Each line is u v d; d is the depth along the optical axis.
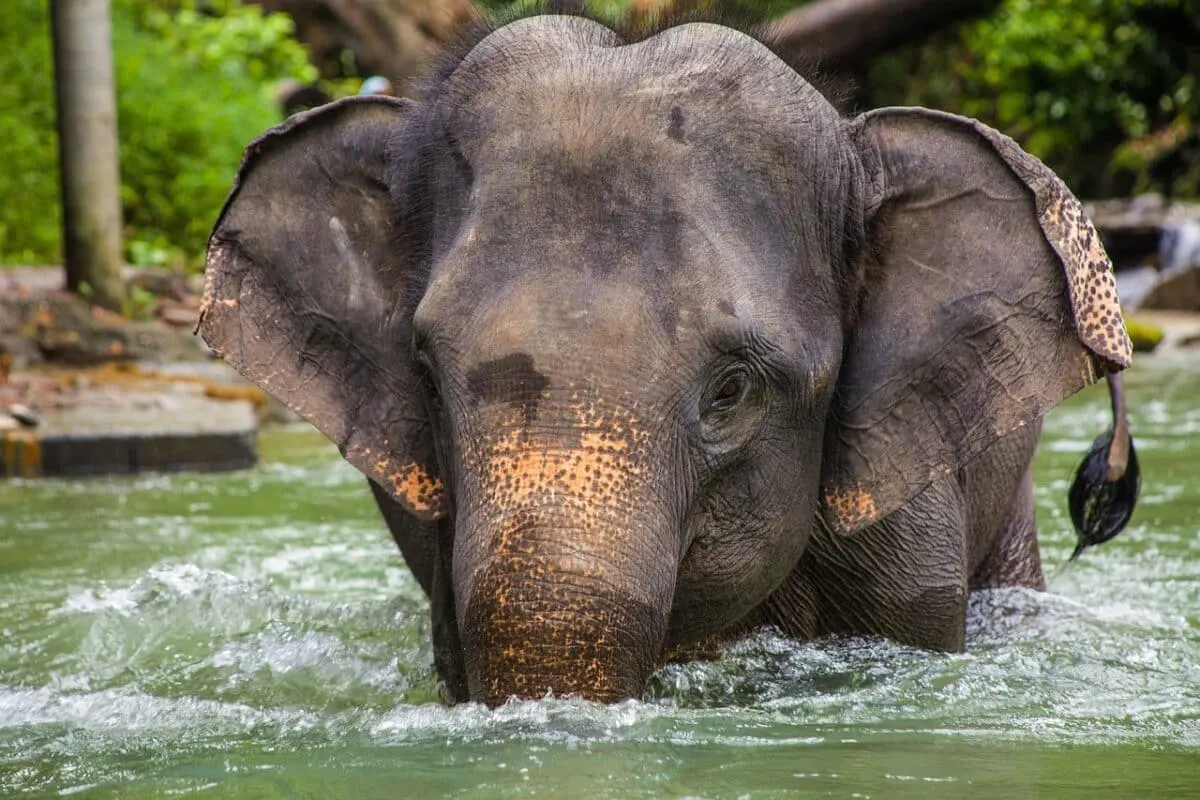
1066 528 12.22
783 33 7.39
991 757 5.94
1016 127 44.97
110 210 20.84
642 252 6.20
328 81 37.47
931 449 7.02
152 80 27.20
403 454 7.12
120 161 26.34
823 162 6.90
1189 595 10.01
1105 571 10.76
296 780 5.70
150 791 5.68
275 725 6.63
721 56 6.81
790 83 6.95
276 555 11.41
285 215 7.41
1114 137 44.94
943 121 7.09
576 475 5.80
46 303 19.89
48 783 5.84
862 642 8.23
